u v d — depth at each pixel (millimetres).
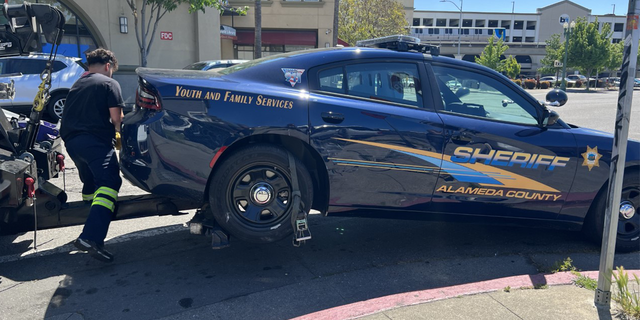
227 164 3482
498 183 3994
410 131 3764
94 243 3523
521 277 3602
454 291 3369
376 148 3705
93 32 18422
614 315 3080
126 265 3908
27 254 4090
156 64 20047
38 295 3379
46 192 3922
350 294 3490
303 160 3889
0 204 3408
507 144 3959
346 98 3775
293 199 3518
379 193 3814
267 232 3619
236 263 3992
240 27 27250
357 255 4219
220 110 3459
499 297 3305
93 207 3625
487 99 4090
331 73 3816
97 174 3730
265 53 27984
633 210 4336
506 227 5062
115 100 3811
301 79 3734
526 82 43438
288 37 27438
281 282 3658
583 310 3141
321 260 4094
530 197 4098
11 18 4129
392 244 4504
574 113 18109
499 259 4195
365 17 33281
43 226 3955
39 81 11438
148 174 3482
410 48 4164
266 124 3502
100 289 3490
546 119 4047
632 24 2906
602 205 4281
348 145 3652
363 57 3904
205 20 20688
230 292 3480
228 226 3559
